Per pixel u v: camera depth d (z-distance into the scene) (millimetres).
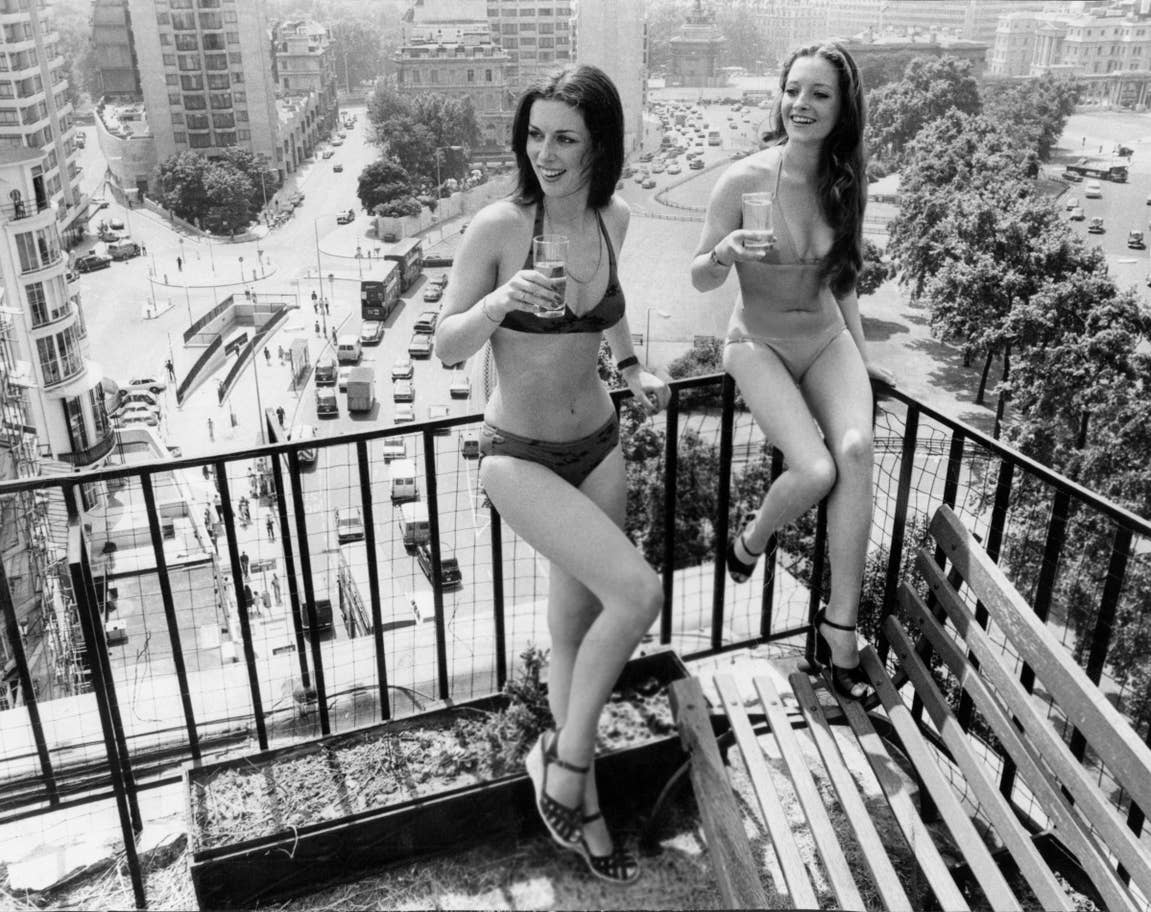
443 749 2838
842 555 2869
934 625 3082
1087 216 76875
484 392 3002
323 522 38344
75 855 3309
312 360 71250
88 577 2699
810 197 2941
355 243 99125
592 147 2215
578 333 2320
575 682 2127
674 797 2293
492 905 2219
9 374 26328
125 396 63625
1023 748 2678
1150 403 31047
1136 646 18344
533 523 2270
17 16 82812
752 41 197250
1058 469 34094
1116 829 2309
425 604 27828
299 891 2619
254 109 111125
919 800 3285
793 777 2676
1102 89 125500
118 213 108250
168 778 3275
